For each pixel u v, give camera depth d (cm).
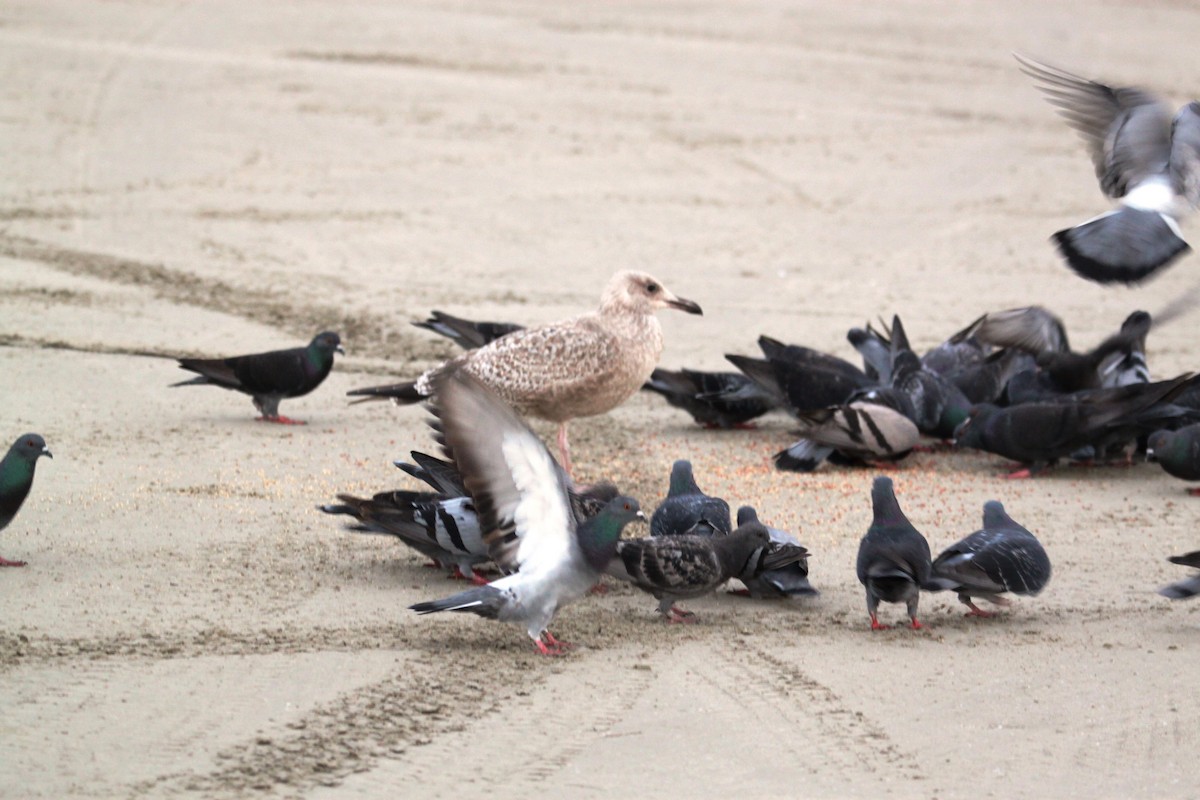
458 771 791
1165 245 668
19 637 942
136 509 1228
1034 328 1658
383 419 1588
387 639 976
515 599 915
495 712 868
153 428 1495
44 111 3058
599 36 4072
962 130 3244
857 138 3159
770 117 3306
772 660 963
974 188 2831
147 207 2520
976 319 2108
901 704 898
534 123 3173
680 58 3853
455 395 884
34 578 1052
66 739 806
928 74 3772
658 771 801
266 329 1930
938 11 4597
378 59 3684
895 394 1541
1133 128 742
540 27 4147
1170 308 1714
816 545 1218
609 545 929
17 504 1071
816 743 841
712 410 1625
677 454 1520
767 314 2119
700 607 1073
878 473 1475
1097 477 1483
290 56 3662
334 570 1111
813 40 4138
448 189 2711
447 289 2178
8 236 2305
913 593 1016
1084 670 958
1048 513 1337
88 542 1138
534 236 2470
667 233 2512
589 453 1510
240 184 2686
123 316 1944
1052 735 862
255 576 1085
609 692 903
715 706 888
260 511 1243
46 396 1583
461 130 3094
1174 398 1462
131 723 829
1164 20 4541
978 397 1641
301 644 958
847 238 2522
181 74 3422
